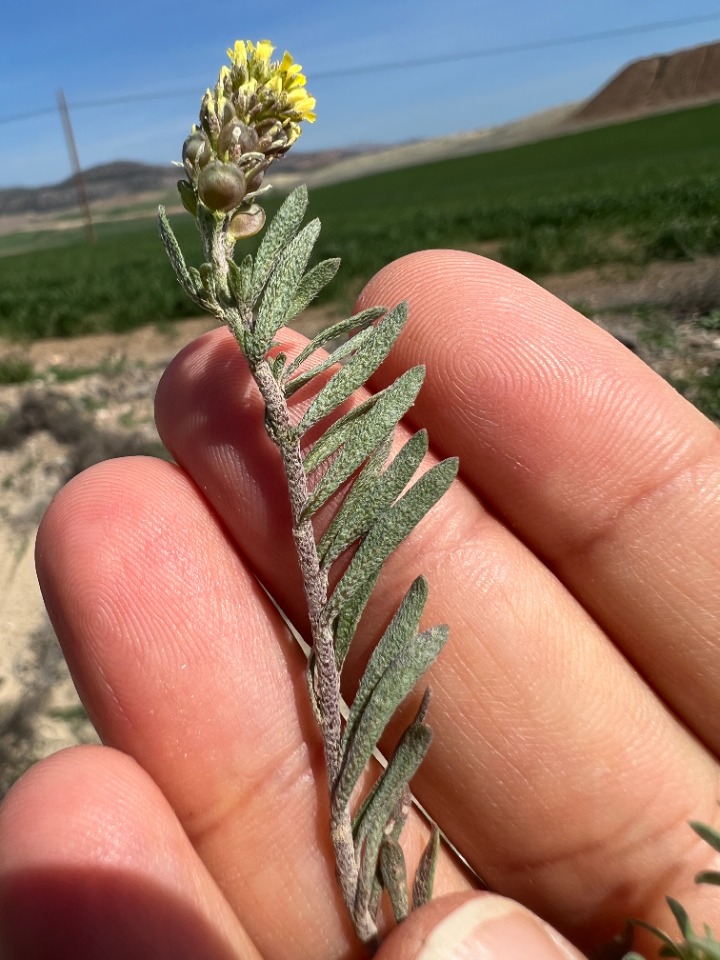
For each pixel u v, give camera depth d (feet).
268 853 0.17
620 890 0.18
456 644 0.18
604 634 0.20
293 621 0.19
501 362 0.19
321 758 0.17
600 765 0.18
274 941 0.17
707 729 0.19
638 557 0.19
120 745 0.17
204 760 0.17
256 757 0.17
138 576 0.17
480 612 0.18
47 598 0.17
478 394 0.19
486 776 0.18
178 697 0.17
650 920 0.18
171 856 0.15
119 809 0.15
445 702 0.18
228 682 0.17
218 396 0.18
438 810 0.19
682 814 0.18
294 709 0.17
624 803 0.18
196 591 0.17
